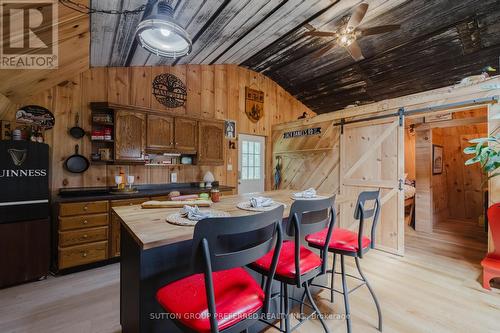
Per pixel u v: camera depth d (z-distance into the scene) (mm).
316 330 1736
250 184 5094
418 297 2188
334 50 4320
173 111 4047
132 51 2953
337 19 3293
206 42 3387
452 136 5559
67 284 2443
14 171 2398
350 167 3801
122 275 1563
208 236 824
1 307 2035
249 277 1168
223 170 4672
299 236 1223
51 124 2949
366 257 3164
